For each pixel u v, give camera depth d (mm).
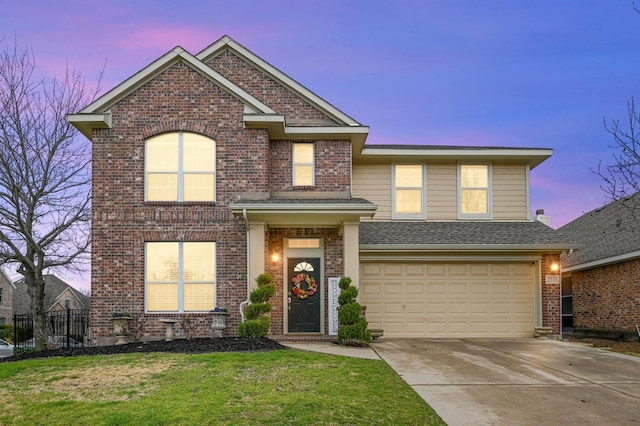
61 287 44375
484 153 18078
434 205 18422
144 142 15117
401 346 13836
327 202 14250
